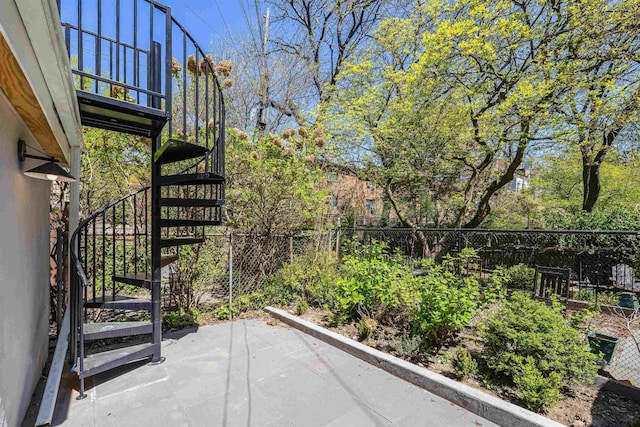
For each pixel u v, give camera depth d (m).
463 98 7.43
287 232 5.46
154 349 3.00
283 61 10.51
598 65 5.91
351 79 9.23
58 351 2.72
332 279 4.87
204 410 2.28
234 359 3.09
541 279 4.55
